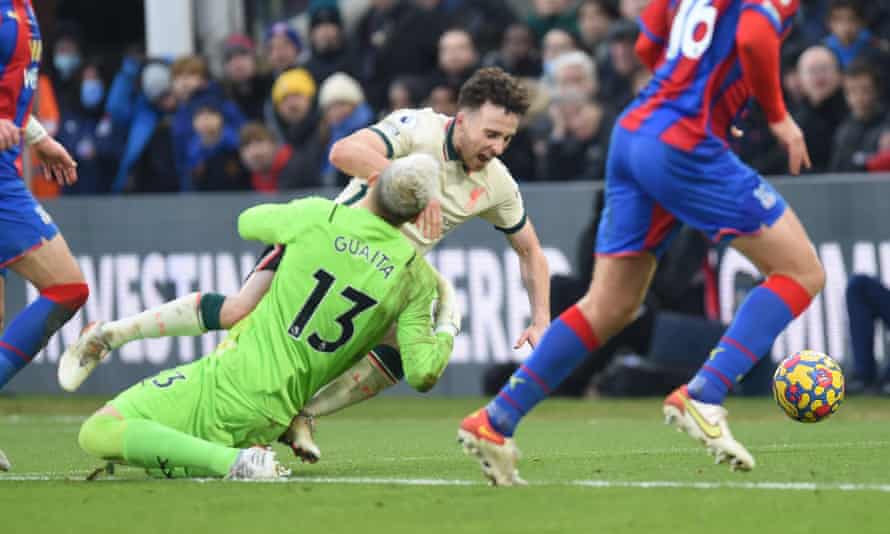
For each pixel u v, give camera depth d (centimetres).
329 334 1870
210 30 5575
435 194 1841
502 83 1923
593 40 4738
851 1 4138
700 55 1681
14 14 2175
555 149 4228
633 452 2317
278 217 1903
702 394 1703
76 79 5119
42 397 4388
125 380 4397
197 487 1766
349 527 1454
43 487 1820
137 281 4369
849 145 3859
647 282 1759
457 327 1897
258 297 1927
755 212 1689
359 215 1870
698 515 1478
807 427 3034
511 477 1731
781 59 4147
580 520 1467
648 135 1698
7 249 2173
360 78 4816
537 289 2103
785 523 1423
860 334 3697
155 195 4366
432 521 1481
